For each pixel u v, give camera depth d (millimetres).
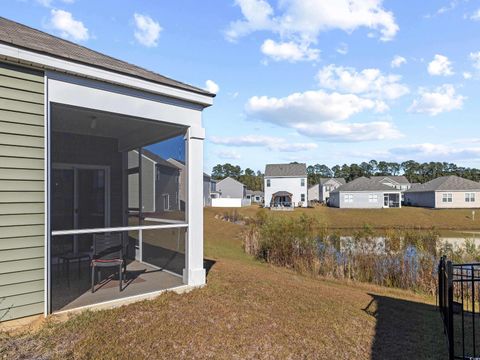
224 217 26453
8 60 3488
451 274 3900
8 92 3520
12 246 3496
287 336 3951
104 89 4262
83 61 3955
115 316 3814
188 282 5137
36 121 3699
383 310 5691
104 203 7445
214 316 4152
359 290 7816
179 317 4008
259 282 6090
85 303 4176
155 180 6285
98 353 3057
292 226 11578
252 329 3967
